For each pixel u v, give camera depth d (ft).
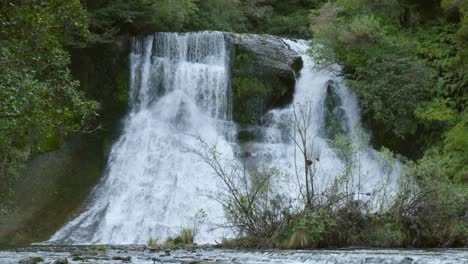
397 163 82.17
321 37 89.81
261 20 129.59
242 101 91.25
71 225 69.82
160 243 59.57
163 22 100.17
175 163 83.20
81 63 87.81
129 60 92.12
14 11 37.81
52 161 77.71
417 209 43.50
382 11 93.66
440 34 89.25
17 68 39.34
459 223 44.09
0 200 67.51
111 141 85.40
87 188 77.30
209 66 92.94
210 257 34.94
